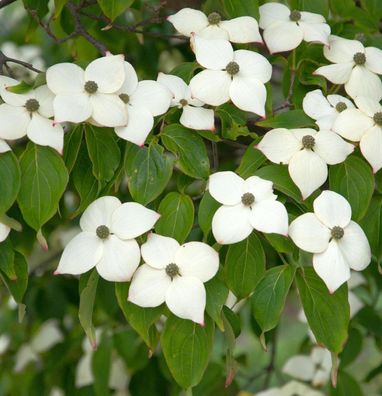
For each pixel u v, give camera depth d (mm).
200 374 969
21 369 1506
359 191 1007
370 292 1374
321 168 991
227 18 1122
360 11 1208
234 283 973
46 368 1449
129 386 1384
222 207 973
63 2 1117
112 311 1257
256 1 1099
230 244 973
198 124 1008
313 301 982
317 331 982
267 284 981
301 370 1417
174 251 966
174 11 1341
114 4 1088
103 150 999
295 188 990
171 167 993
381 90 1087
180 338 971
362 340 1365
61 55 1543
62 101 979
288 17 1114
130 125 993
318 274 966
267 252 1188
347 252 975
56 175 981
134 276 966
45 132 983
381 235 1034
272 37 1095
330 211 976
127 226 970
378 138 1016
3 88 1001
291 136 1000
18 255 1015
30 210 979
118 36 1333
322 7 1163
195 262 961
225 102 1022
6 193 970
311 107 1038
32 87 1000
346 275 966
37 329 1541
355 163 1014
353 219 1003
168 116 1031
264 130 1130
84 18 1246
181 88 1039
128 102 1004
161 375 1389
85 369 1419
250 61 1035
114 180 1005
